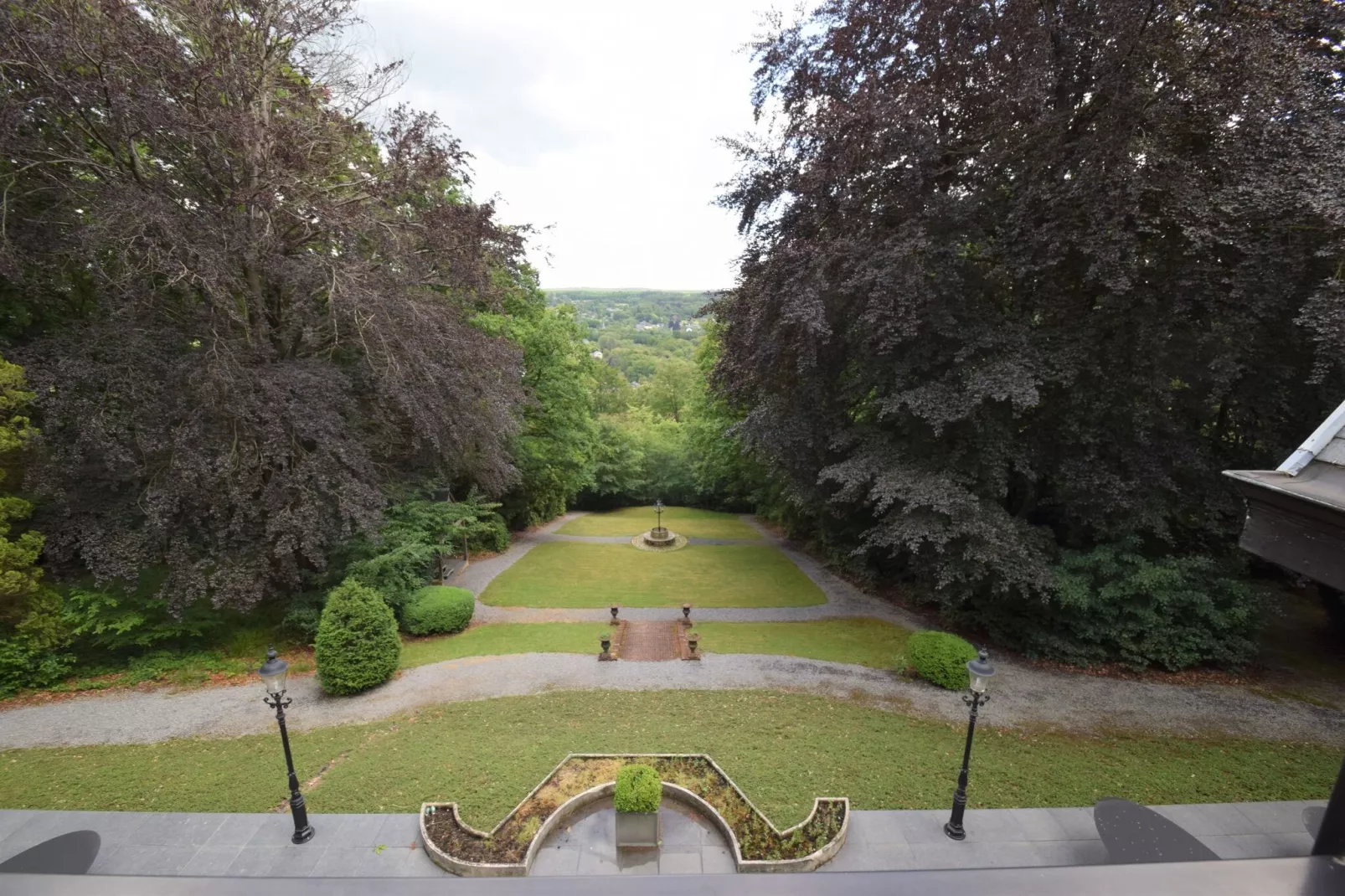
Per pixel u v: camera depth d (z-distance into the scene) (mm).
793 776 8117
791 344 13328
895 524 11820
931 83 11484
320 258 11695
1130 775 8117
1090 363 10492
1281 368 9750
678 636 13945
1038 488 13320
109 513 10680
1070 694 10539
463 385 13828
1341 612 12758
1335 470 2166
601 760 8461
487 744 8922
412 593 14516
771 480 26203
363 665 10578
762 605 16859
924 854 6766
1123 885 922
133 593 11508
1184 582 10883
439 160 12867
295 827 6961
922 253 10820
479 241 14234
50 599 10664
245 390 10703
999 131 10664
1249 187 8602
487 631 14492
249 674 11469
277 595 12758
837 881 904
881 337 11234
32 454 10062
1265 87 8539
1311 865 978
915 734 9195
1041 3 9875
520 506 27562
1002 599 12219
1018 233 10398
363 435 13508
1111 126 9391
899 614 15805
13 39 8758
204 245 10211
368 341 12742
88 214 10172
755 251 13844
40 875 933
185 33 10867
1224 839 6930
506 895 866
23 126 9578
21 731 9258
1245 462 11156
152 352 10469
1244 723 9531
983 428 11516
